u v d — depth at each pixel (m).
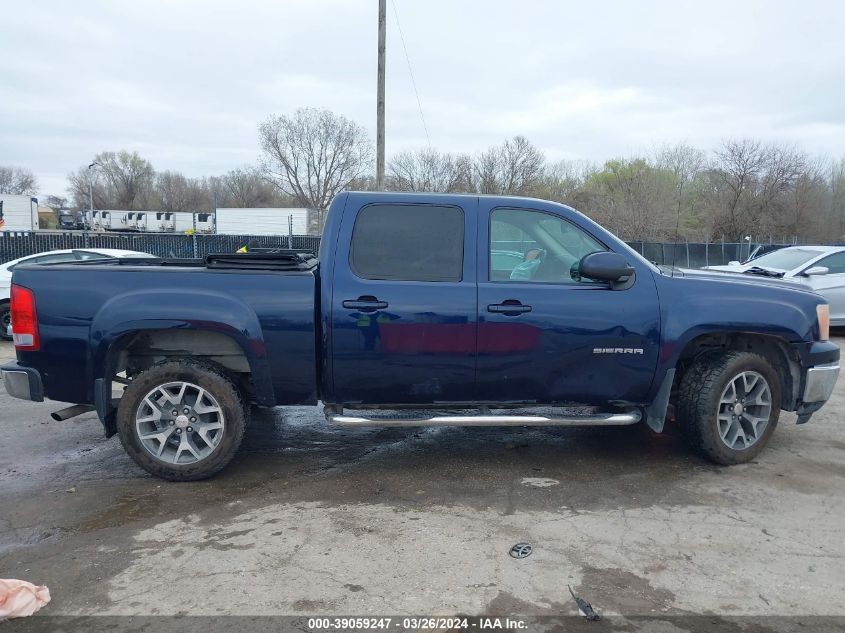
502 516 3.97
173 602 3.03
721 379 4.63
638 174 44.22
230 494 4.32
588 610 2.96
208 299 4.29
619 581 3.22
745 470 4.76
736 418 4.77
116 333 4.25
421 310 4.33
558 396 4.56
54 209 82.38
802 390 4.93
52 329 4.30
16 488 4.43
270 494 4.32
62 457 5.06
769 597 3.08
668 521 3.90
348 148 58.25
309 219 39.66
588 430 5.83
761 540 3.66
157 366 4.37
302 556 3.46
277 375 4.38
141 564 3.38
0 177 89.25
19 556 3.48
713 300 4.59
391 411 4.55
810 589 3.16
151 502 4.18
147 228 55.09
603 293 4.48
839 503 4.17
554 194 45.59
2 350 10.00
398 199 4.48
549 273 4.56
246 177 69.94
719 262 28.70
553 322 4.40
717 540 3.66
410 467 4.85
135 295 4.28
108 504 4.16
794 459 4.98
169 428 4.44
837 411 6.39
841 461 4.94
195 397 4.49
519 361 4.43
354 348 4.34
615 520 3.91
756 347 5.07
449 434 5.70
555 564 3.38
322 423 6.04
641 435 5.66
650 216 41.28
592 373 4.52
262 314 4.31
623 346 4.49
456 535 3.71
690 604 3.02
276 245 27.09
